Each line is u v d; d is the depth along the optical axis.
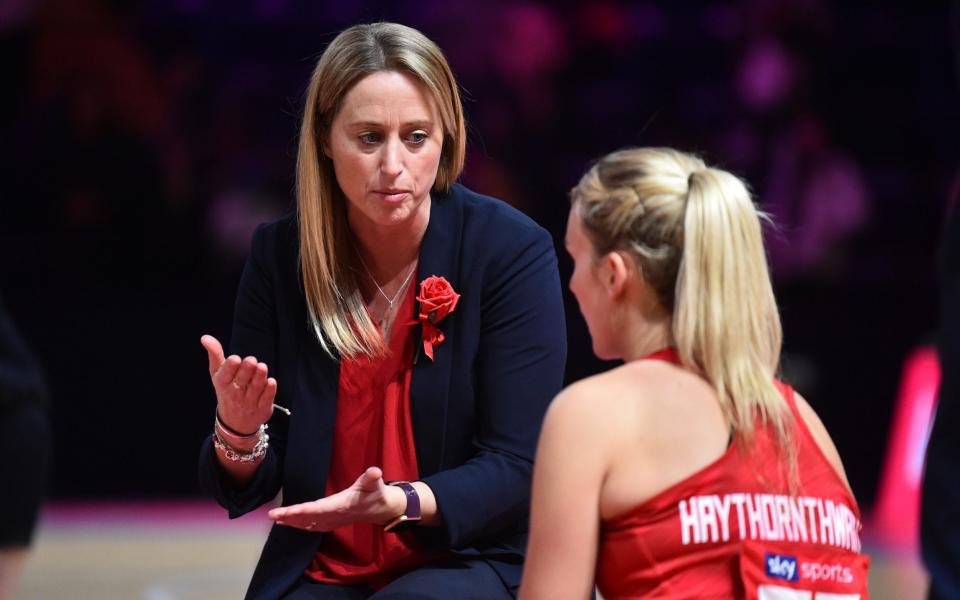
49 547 22.06
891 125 33.38
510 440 9.07
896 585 19.81
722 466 7.28
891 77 34.06
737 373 7.42
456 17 31.39
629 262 7.67
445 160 9.48
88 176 28.69
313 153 9.19
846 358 26.05
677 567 7.20
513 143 30.23
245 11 32.59
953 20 10.52
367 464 9.30
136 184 28.67
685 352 7.48
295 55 32.47
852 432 25.94
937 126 33.53
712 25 33.91
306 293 9.31
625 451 7.32
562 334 9.44
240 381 8.58
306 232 9.25
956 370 9.46
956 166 33.06
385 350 9.30
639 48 33.34
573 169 30.73
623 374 7.53
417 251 9.43
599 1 32.69
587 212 7.81
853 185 30.91
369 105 8.81
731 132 31.48
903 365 26.03
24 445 12.95
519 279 9.33
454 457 9.23
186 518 24.52
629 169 7.76
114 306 24.94
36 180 28.58
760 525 7.24
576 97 32.03
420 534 8.99
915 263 31.30
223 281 28.16
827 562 7.38
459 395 9.21
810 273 30.23
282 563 9.23
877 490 25.84
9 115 29.39
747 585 7.14
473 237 9.40
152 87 29.73
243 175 29.69
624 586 7.32
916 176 32.88
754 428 7.38
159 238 28.39
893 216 32.09
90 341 24.84
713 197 7.52
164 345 25.03
